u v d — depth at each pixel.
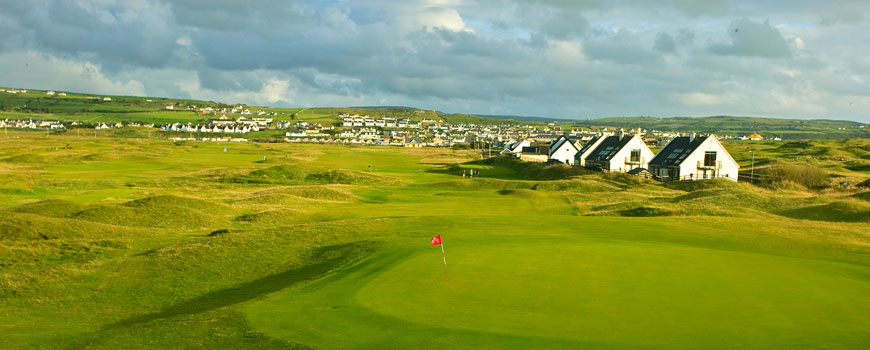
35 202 57.16
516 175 121.19
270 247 34.47
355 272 25.72
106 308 24.47
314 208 59.03
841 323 16.77
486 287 21.45
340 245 33.97
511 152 189.62
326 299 20.70
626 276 22.92
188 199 55.56
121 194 66.06
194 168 111.31
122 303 25.20
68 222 40.81
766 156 155.50
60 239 37.25
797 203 59.16
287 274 28.98
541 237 34.00
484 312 18.20
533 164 126.81
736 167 103.69
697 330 16.06
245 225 49.19
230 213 55.06
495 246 30.00
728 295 20.02
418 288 21.59
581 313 17.94
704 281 22.06
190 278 28.91
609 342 15.02
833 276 23.06
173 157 138.25
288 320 18.12
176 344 16.56
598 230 38.09
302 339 16.11
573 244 30.55
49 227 38.91
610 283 21.81
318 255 32.19
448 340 15.38
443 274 23.69
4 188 68.12
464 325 16.81
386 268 25.47
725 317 17.39
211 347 15.95
